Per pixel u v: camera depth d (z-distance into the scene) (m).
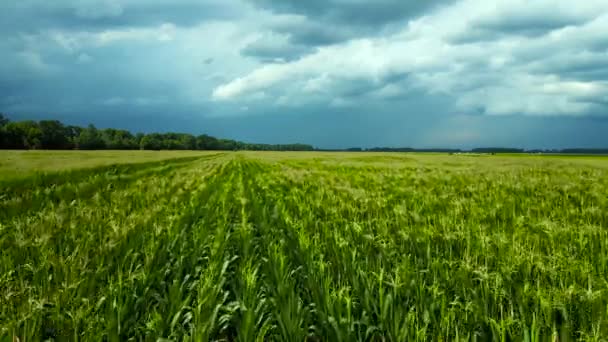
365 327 4.11
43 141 112.69
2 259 5.82
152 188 16.47
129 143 146.75
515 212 10.14
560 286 4.51
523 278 4.96
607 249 6.05
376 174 25.58
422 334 3.53
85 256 5.89
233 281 5.27
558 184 17.62
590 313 3.98
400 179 21.31
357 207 10.78
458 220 8.70
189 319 4.18
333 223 8.55
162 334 3.90
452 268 5.22
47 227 7.98
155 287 5.15
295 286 5.03
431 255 6.09
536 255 5.50
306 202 12.06
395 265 5.39
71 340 3.82
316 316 4.34
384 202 11.61
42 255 6.01
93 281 4.89
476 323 3.87
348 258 5.54
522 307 4.05
